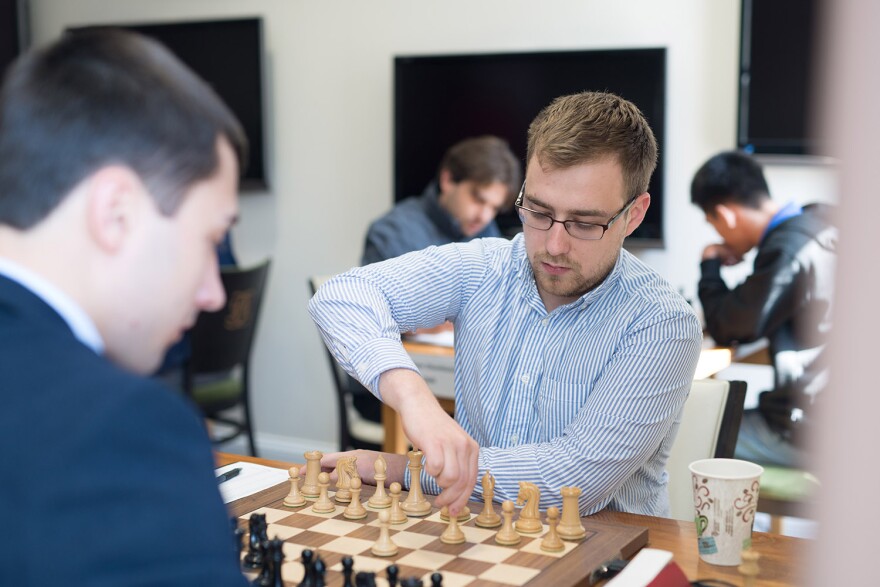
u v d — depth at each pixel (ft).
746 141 11.91
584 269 4.99
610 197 4.83
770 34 11.62
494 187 11.30
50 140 2.33
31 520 2.10
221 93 14.75
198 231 2.52
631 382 4.97
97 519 2.10
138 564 2.11
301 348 15.03
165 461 2.23
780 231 9.41
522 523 4.34
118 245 2.39
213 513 2.28
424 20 13.70
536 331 5.45
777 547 4.36
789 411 9.12
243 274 12.06
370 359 4.99
